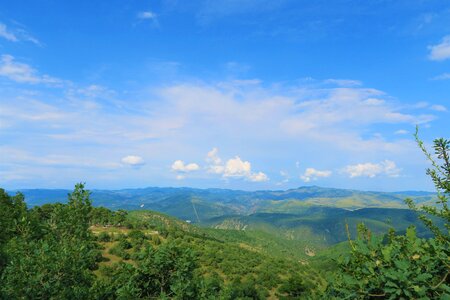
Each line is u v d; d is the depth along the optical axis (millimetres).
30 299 10078
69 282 11125
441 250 3820
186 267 9633
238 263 109438
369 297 3918
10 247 12859
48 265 10844
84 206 19219
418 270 3654
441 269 3816
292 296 80125
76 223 17891
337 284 4238
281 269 110562
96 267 56031
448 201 4156
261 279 94938
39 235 16938
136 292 9484
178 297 9141
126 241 89500
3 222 19656
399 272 3596
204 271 94688
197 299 9609
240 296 71250
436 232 4059
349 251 4328
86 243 15547
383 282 3811
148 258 9758
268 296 85188
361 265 4172
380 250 4168
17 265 10953
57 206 18656
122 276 9844
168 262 9633
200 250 118125
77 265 11555
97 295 9961
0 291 10023
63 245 12891
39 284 10500
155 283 9719
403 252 4078
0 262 12258
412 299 3475
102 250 83562
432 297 3635
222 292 10352
